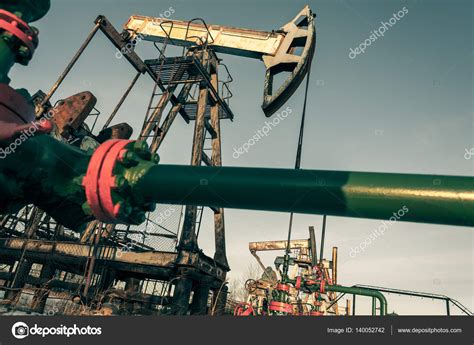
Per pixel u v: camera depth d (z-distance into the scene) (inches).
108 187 66.2
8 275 394.3
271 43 482.6
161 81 488.7
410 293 453.1
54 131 79.0
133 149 72.9
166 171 68.6
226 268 474.9
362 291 494.0
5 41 72.2
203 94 482.3
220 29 528.4
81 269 394.3
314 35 445.7
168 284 362.0
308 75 171.5
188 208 390.9
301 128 164.2
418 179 54.2
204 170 67.0
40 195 72.9
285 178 60.0
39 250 405.7
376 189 55.0
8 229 460.8
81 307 307.4
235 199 63.2
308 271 762.8
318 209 59.7
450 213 51.2
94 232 413.7
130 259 379.9
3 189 68.5
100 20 417.1
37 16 82.9
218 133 543.8
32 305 302.2
